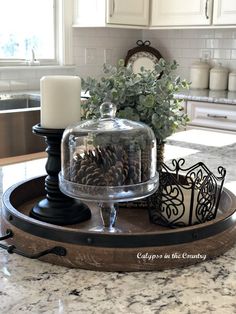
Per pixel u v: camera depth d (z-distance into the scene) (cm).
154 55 422
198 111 337
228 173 149
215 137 215
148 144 90
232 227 90
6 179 138
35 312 65
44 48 392
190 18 364
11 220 89
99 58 415
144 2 382
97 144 86
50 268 79
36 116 270
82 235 79
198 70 393
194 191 95
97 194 85
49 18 389
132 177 87
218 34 392
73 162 87
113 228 93
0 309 66
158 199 96
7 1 360
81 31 397
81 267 79
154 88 108
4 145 255
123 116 107
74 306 67
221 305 67
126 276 77
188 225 93
